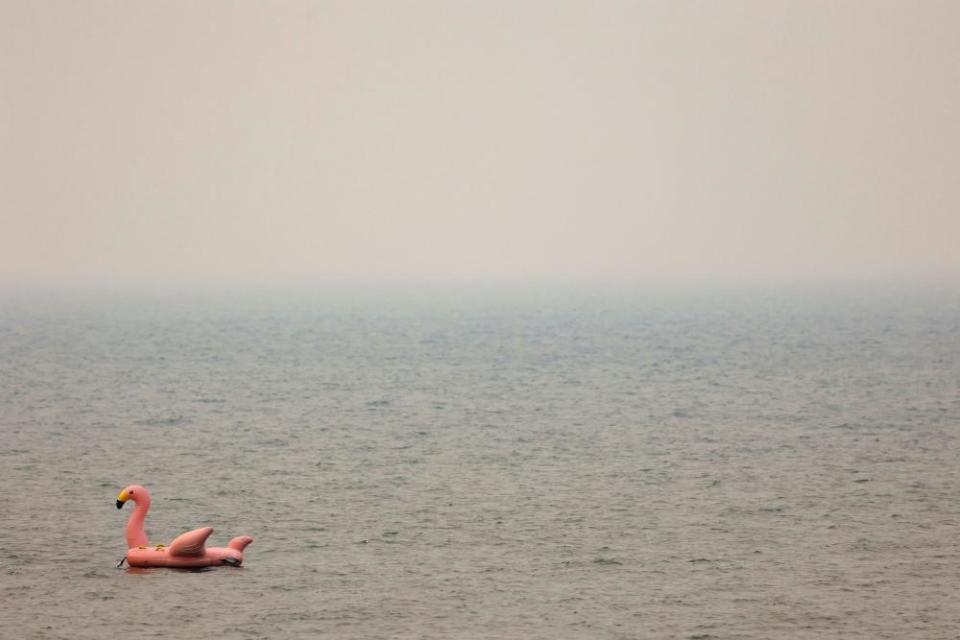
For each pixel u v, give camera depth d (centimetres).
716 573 4897
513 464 7144
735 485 6550
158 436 8100
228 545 5084
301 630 4206
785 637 4212
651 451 7625
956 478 6775
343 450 7594
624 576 4850
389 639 4144
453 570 4906
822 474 6881
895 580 4825
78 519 5672
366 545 5262
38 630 4184
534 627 4272
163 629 4203
